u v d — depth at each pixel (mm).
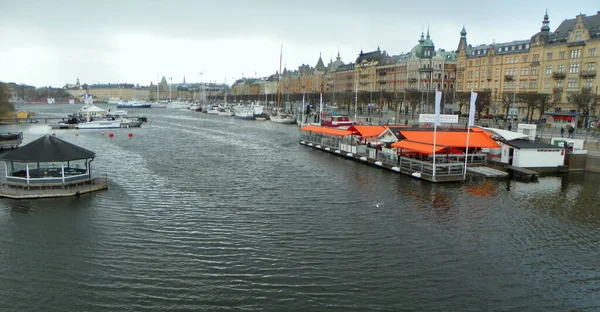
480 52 167500
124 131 124562
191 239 34594
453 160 62094
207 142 98625
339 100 196875
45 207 42188
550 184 55906
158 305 24984
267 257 31375
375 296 26328
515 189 52719
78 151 49000
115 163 66938
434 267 30281
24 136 106500
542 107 111250
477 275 29266
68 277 28047
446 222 39625
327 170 63719
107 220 38719
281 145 94375
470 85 170250
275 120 165875
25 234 35125
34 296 25750
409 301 25875
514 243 34875
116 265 29812
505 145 64500
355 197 47719
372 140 80938
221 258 31109
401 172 61031
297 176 58969
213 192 49281
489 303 25891
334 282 27891
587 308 25594
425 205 44969
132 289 26688
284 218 40062
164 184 52812
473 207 44531
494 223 39594
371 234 36219
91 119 145500
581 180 58844
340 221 39406
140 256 31281
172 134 116938
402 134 68188
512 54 149625
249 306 25047
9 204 42969
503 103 130500
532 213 42844
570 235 36844
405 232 36844
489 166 64812
